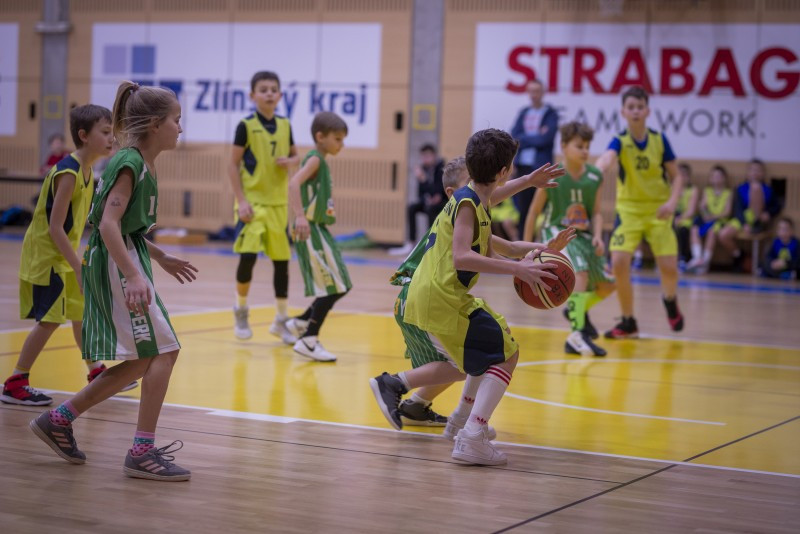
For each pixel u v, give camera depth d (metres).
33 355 4.71
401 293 4.32
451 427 4.22
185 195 18.16
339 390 5.38
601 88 15.80
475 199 3.80
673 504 3.33
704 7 15.27
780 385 5.96
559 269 3.92
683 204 15.03
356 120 17.20
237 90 17.77
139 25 18.22
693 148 15.48
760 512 3.25
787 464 3.98
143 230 3.57
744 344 7.73
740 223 14.67
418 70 16.83
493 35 16.36
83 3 18.47
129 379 3.61
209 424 4.41
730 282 13.50
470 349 3.87
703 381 6.03
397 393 4.36
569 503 3.31
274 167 7.02
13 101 18.97
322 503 3.22
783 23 14.98
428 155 15.73
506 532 2.96
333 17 17.20
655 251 7.80
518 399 5.29
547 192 7.16
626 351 7.21
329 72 17.30
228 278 11.69
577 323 7.00
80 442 3.97
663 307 10.24
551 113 14.20
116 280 3.48
